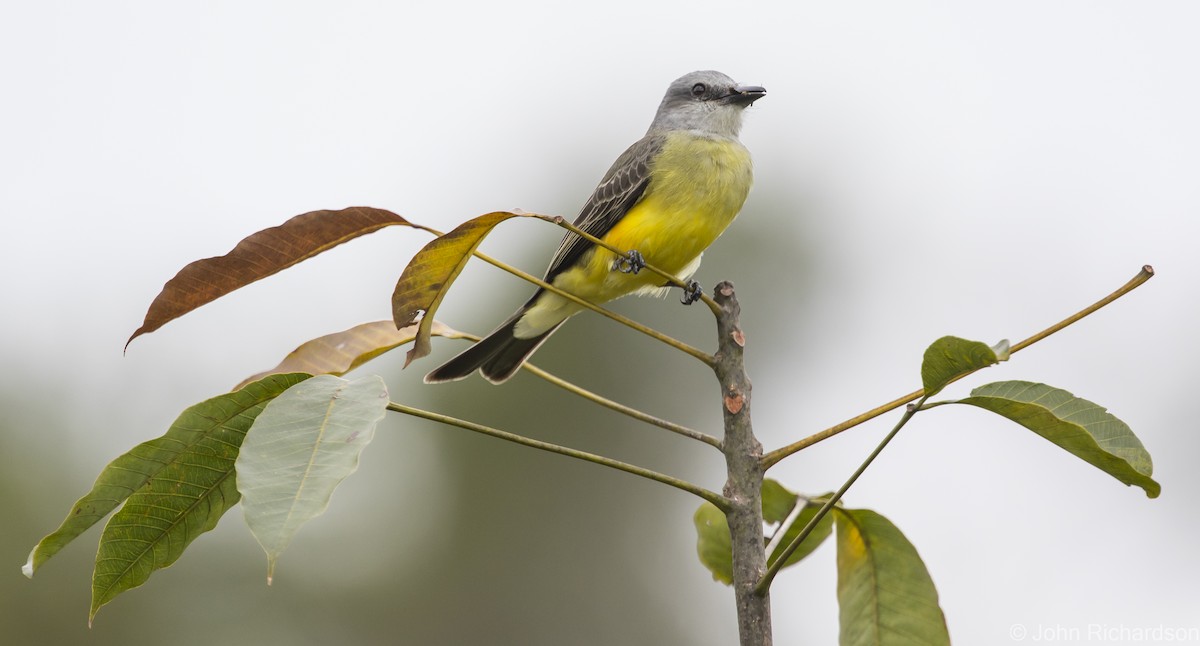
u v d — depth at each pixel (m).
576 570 14.00
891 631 5.89
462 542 13.87
